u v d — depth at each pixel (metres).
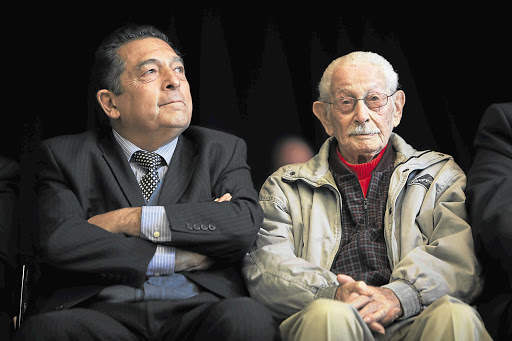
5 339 2.67
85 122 3.57
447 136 3.58
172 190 2.64
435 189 2.76
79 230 2.41
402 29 3.68
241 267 2.69
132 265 2.37
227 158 2.76
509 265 2.41
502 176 2.60
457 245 2.53
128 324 2.33
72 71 3.60
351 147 2.88
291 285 2.52
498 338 2.38
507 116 2.79
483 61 3.58
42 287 2.50
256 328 2.15
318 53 3.71
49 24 3.62
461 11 3.62
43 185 2.63
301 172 2.94
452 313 2.22
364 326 2.22
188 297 2.44
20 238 3.32
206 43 3.71
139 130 2.69
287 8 3.75
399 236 2.71
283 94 3.71
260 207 2.65
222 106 3.69
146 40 2.76
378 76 2.91
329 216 2.83
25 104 3.56
